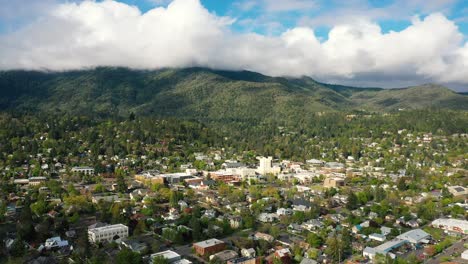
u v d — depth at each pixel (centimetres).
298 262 19700
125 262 17738
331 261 19550
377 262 19038
